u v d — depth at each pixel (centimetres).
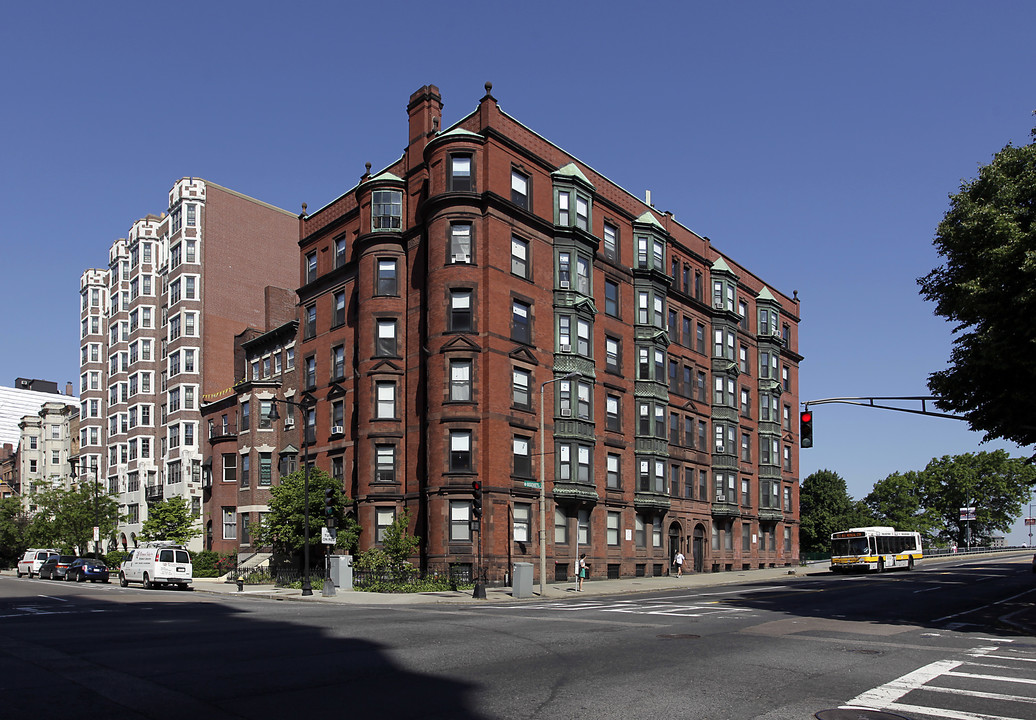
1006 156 2508
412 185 4706
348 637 1812
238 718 1009
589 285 4822
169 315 7694
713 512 5878
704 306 6006
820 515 10581
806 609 2769
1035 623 2317
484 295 4228
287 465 5525
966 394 2673
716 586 4431
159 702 1094
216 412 6450
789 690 1231
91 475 8650
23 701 1096
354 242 4959
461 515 4084
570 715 1038
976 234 2420
